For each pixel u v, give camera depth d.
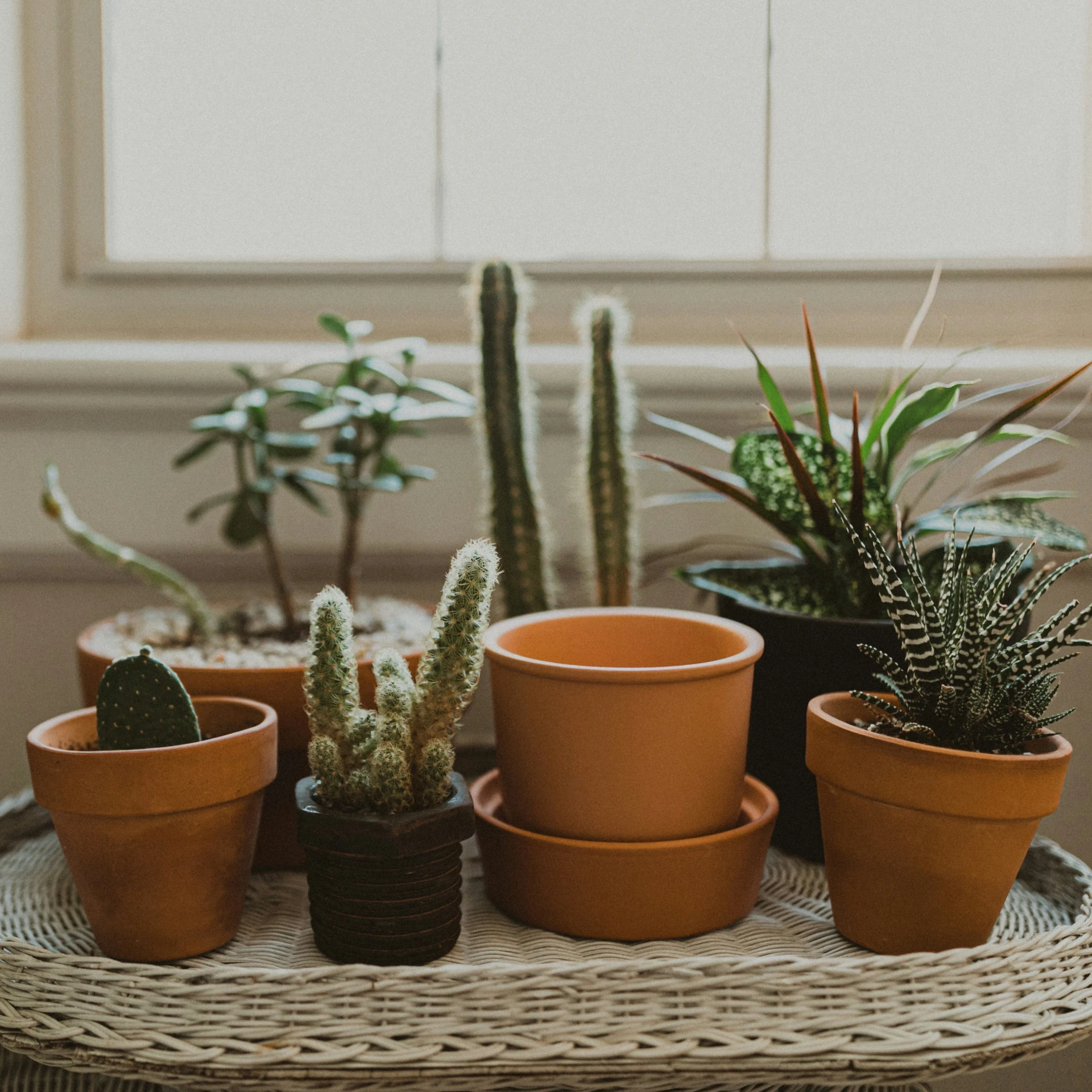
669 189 0.99
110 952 0.49
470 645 0.47
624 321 0.67
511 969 0.44
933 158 0.97
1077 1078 0.83
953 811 0.45
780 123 0.97
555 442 0.85
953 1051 0.41
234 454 0.85
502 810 0.59
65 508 0.68
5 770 0.89
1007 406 0.79
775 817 0.55
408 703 0.47
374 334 0.98
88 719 0.53
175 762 0.46
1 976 0.45
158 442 0.86
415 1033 0.42
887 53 0.96
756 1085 0.51
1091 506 0.80
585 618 0.61
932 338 0.93
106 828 0.46
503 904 0.54
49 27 0.96
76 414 0.84
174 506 0.86
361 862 0.47
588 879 0.50
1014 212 0.97
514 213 1.00
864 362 0.83
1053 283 0.92
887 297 0.94
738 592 0.65
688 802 0.51
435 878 0.48
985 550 0.65
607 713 0.50
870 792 0.47
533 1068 0.41
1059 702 0.82
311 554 0.87
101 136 0.97
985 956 0.45
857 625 0.57
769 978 0.43
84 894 0.48
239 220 1.02
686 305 0.96
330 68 1.00
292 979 0.43
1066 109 0.95
